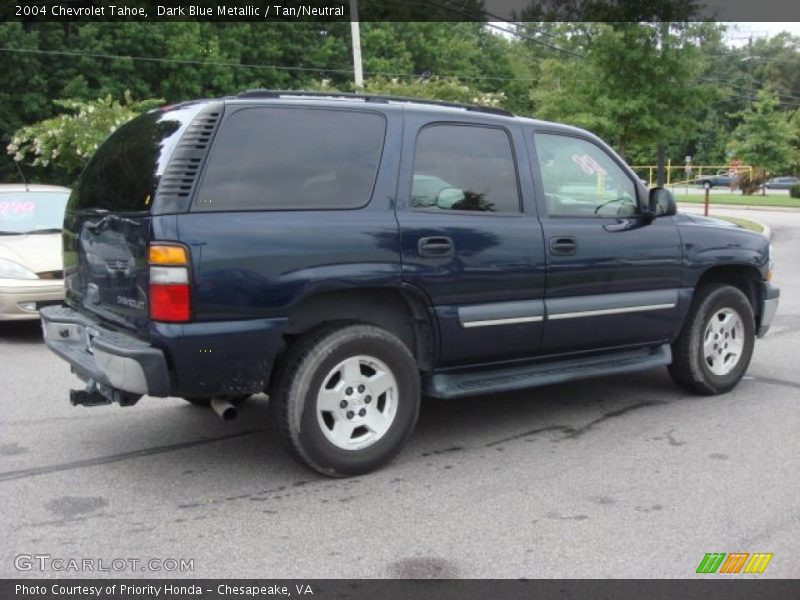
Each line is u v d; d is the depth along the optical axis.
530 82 53.69
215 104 4.28
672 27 19.50
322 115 4.54
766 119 46.72
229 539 3.83
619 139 20.81
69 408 6.00
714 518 4.06
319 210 4.40
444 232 4.73
